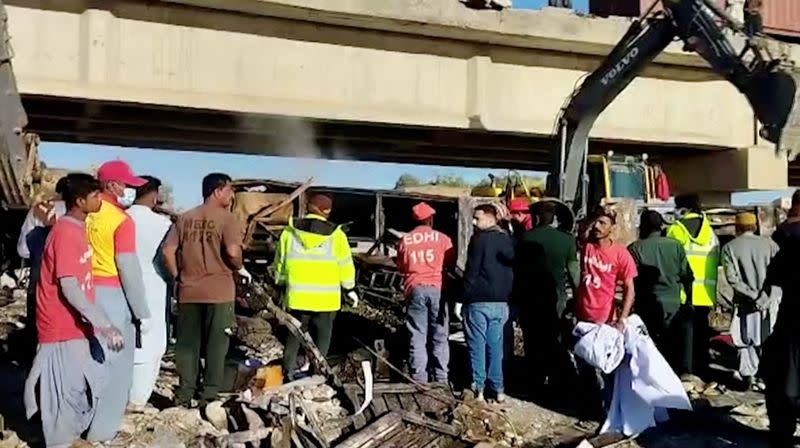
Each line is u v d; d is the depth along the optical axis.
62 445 6.45
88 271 6.39
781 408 7.38
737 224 9.86
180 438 7.17
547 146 20.30
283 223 12.94
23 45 13.52
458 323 12.00
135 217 7.84
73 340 6.42
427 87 16.97
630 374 8.14
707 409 8.91
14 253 14.19
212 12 14.75
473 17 16.25
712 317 12.73
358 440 7.26
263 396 7.73
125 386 6.95
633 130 19.48
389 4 15.40
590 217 9.45
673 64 19.38
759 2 12.11
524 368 9.85
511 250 8.98
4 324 11.18
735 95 20.70
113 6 14.02
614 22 17.80
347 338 10.73
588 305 8.39
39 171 8.92
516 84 18.03
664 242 9.57
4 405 7.89
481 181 20.33
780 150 10.37
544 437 8.08
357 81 16.23
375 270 13.23
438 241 9.20
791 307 7.28
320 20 15.41
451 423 7.94
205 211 7.80
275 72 15.46
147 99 14.32
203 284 7.75
